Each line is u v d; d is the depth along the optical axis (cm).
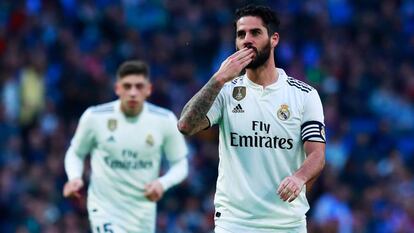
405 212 4641
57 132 4922
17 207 4403
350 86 6091
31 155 4784
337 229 3641
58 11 6088
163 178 2817
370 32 6788
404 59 6706
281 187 2005
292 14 6556
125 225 2812
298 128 2103
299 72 5944
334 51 6366
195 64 5950
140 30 6238
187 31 6100
